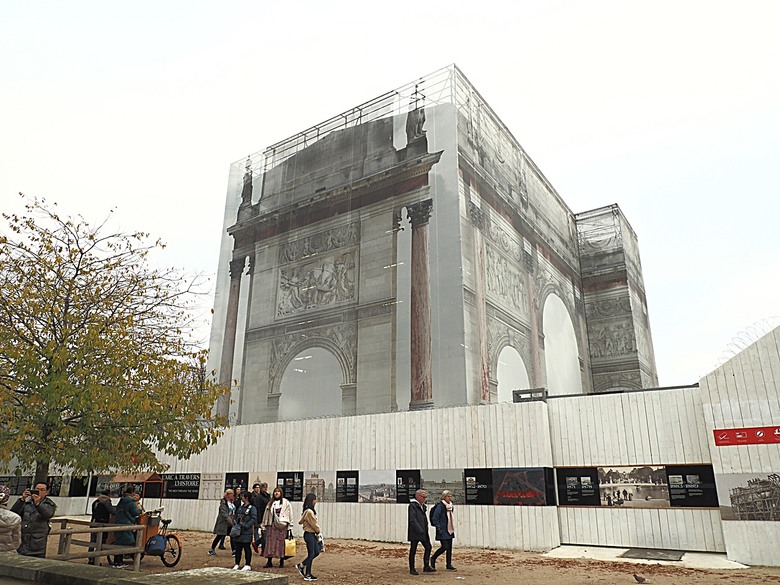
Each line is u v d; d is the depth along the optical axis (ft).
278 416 99.96
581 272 164.45
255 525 48.93
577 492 61.31
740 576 42.52
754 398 52.80
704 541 54.75
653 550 55.98
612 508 59.36
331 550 59.31
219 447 85.25
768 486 50.55
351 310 97.40
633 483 58.95
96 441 43.32
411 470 68.23
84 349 41.88
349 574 43.19
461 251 88.94
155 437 46.34
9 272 45.01
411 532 43.68
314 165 115.03
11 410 39.19
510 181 118.52
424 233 93.25
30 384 41.14
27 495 35.19
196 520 83.41
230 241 123.24
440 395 82.38
